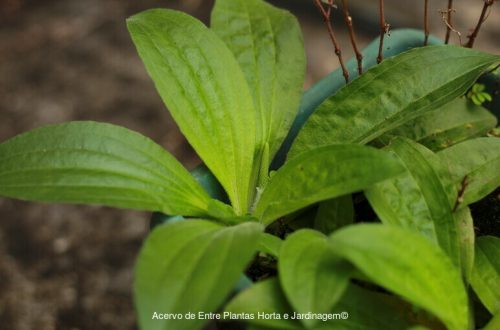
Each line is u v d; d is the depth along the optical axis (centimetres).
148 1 153
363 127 64
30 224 119
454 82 63
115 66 141
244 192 65
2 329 107
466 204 61
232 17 70
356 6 139
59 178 60
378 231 54
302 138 64
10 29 150
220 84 64
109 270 113
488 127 67
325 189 58
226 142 64
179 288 53
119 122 131
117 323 108
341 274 54
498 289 60
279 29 69
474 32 68
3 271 113
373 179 56
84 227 119
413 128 67
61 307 109
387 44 71
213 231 56
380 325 56
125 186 60
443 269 55
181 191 62
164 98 62
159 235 55
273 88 68
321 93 69
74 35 147
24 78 139
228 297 57
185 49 64
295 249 55
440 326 58
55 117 133
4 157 61
